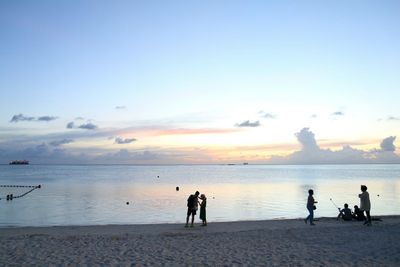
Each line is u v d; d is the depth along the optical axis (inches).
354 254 548.4
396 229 776.3
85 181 3875.5
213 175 6067.9
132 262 499.8
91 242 643.5
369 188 2571.4
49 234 762.2
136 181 3887.8
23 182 3627.0
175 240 665.6
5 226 1033.5
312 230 775.7
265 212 1349.7
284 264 490.6
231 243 636.1
